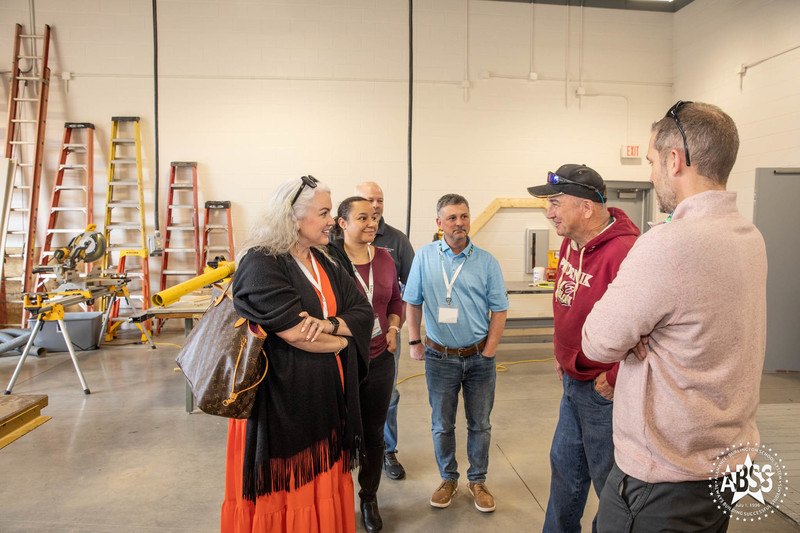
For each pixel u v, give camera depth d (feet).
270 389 4.52
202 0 18.37
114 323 17.56
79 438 9.66
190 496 7.60
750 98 16.26
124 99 18.44
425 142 19.34
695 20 18.78
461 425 10.47
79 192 18.54
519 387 13.00
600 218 4.88
